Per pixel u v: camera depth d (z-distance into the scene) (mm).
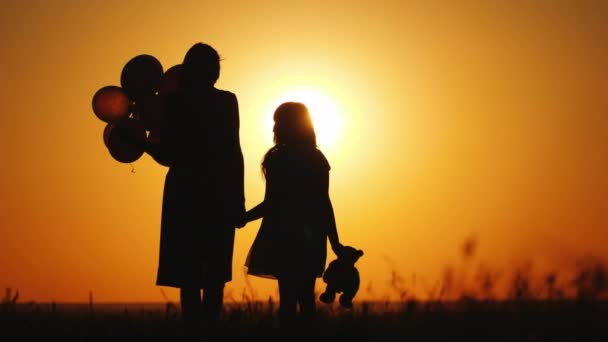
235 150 11625
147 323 10117
